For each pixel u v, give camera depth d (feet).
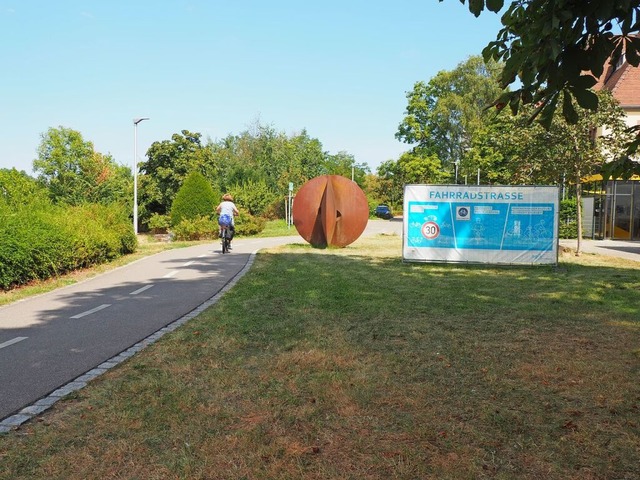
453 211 50.06
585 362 18.70
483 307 28.55
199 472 11.21
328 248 66.33
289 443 12.56
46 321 26.14
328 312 27.04
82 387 16.28
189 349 20.36
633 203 103.19
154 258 56.44
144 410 14.38
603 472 11.35
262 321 25.04
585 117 54.44
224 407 14.62
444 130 208.54
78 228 48.55
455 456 11.98
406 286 35.86
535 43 11.83
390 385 16.34
